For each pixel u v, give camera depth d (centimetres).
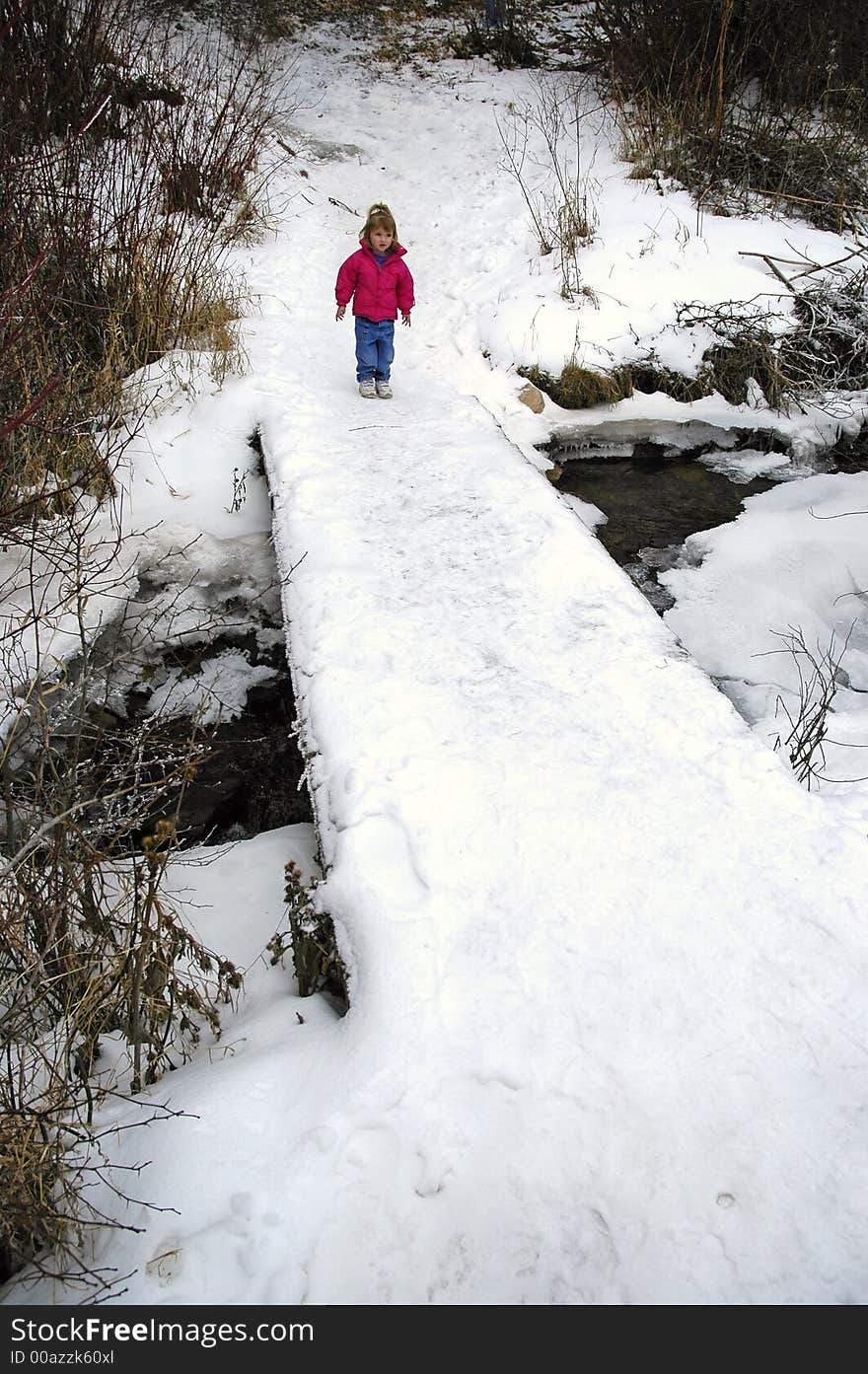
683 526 588
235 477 557
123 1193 209
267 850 349
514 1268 193
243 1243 196
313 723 327
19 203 566
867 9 926
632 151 959
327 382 651
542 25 1382
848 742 379
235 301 731
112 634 472
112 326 602
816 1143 205
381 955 245
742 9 960
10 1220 196
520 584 400
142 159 773
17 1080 244
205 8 1288
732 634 486
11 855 275
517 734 314
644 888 259
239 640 526
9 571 472
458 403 628
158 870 284
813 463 673
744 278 776
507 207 945
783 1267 188
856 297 750
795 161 912
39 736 345
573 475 646
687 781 292
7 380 495
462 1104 216
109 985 247
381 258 598
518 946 246
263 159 1006
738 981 235
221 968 263
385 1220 200
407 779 296
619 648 355
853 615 500
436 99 1205
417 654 356
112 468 548
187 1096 225
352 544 433
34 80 643
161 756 372
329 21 1364
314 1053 233
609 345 726
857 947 242
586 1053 223
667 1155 205
